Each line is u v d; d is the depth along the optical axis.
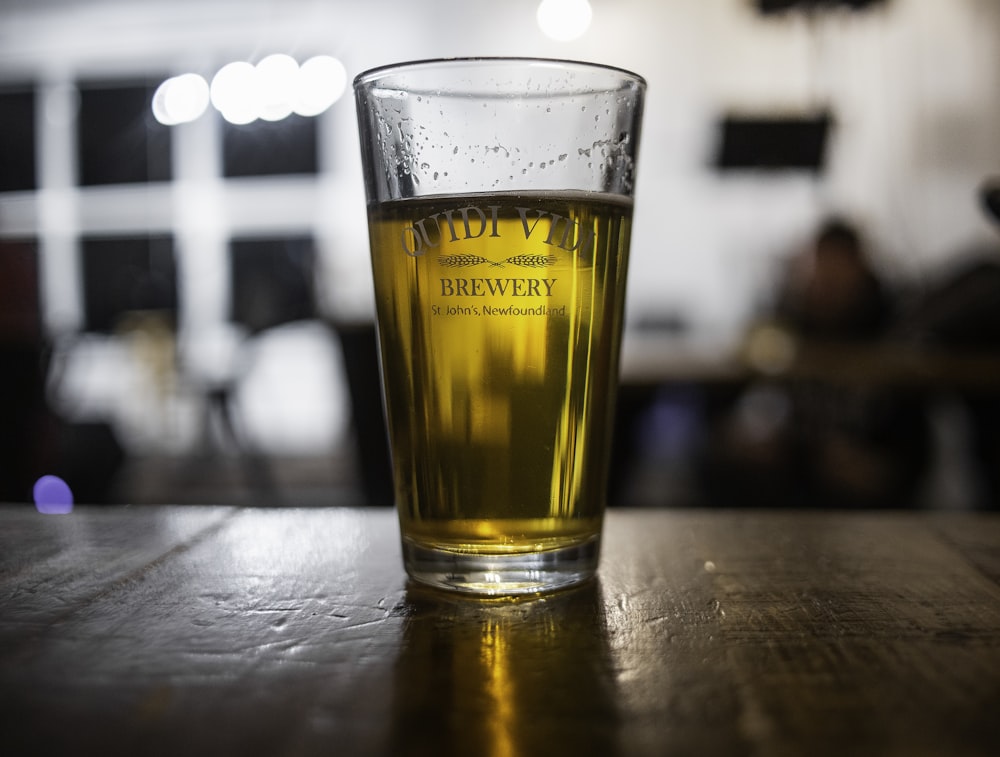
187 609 0.45
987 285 2.73
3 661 0.37
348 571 0.53
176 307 6.39
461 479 0.48
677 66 5.94
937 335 2.78
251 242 6.42
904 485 2.88
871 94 5.90
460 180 0.48
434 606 0.46
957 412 3.57
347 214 6.30
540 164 0.48
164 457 5.23
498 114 0.48
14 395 4.01
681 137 5.98
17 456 4.00
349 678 0.35
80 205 6.52
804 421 2.93
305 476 5.04
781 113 5.91
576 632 0.41
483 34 6.04
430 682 0.35
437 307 0.48
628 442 2.53
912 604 0.46
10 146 6.50
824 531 0.64
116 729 0.31
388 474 2.49
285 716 0.32
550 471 0.48
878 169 5.94
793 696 0.34
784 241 5.98
